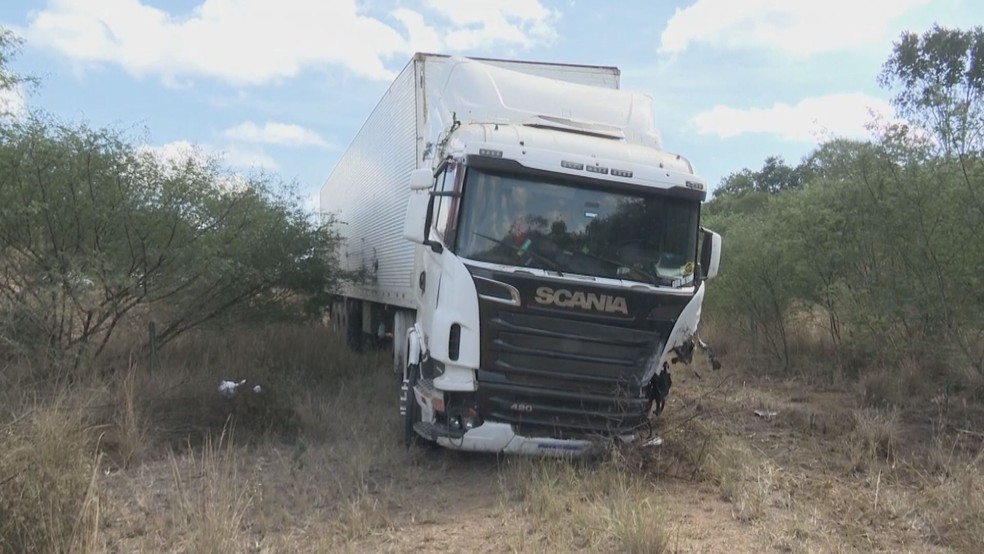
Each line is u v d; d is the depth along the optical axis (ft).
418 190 21.94
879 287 30.83
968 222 26.04
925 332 29.96
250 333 39.01
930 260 27.84
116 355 32.24
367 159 44.57
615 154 21.66
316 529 16.84
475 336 20.03
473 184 20.81
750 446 23.09
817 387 33.12
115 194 29.99
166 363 31.48
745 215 49.83
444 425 20.84
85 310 30.81
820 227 33.71
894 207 28.35
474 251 20.49
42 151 28.81
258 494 18.19
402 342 33.99
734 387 32.86
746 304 40.29
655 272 21.16
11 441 14.73
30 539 13.50
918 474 20.21
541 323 20.13
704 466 20.72
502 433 20.30
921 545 16.20
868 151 30.01
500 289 19.92
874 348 32.83
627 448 20.53
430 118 29.30
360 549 15.85
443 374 20.66
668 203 21.57
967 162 26.11
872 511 17.93
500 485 19.27
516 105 24.61
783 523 17.21
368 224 43.78
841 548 15.80
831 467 21.67
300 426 25.35
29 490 13.88
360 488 19.33
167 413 24.73
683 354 21.59
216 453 20.07
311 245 41.60
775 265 38.01
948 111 26.61
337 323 51.34
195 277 32.96
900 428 25.22
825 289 35.42
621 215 21.20
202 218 32.65
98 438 21.07
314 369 36.17
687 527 16.90
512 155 20.71
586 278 20.40
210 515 15.56
